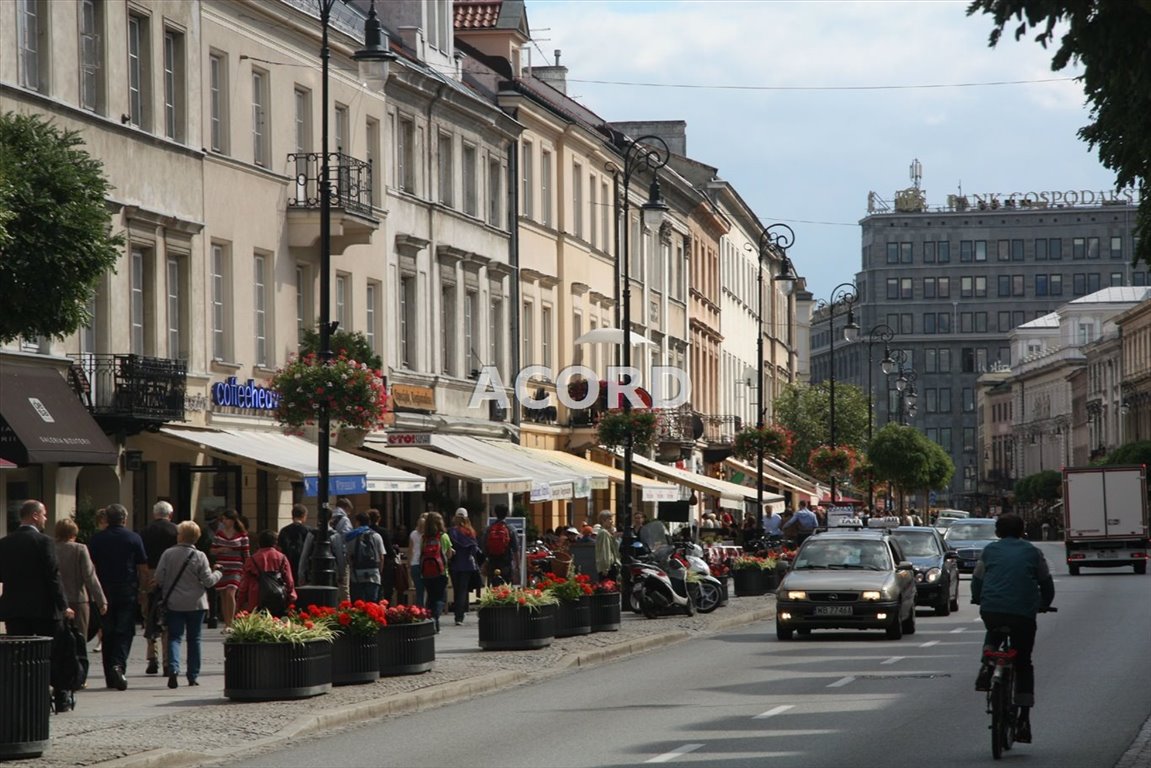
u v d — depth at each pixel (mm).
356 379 51844
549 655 45750
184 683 37875
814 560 55438
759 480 100250
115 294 55875
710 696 36469
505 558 61406
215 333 63406
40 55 52500
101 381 53656
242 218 64875
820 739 29000
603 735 29828
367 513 54875
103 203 33312
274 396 66062
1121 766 25203
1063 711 32969
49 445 48781
